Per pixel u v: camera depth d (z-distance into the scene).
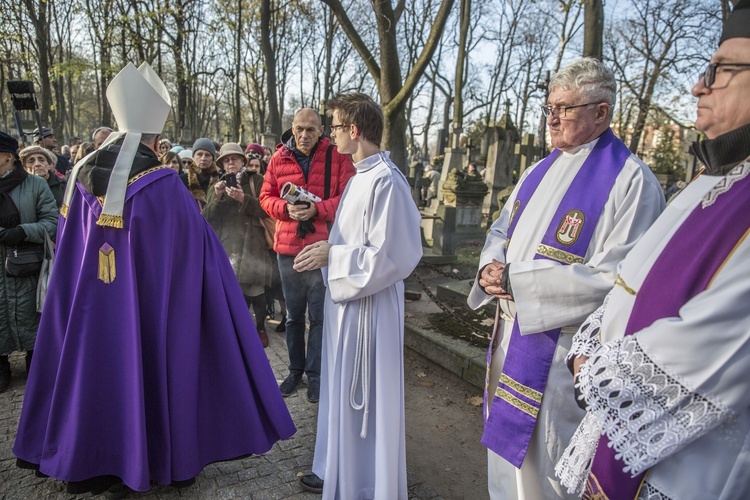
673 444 1.06
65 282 2.27
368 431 2.18
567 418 1.77
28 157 3.84
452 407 3.59
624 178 1.72
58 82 22.44
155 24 16.80
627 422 1.11
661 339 1.08
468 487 2.72
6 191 3.21
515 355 1.85
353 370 2.12
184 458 2.22
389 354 2.12
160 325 2.19
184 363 2.22
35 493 2.32
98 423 2.18
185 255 2.28
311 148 3.25
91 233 2.17
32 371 2.25
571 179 1.84
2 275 3.23
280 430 2.51
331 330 2.26
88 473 2.18
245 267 4.04
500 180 12.88
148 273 2.19
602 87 1.76
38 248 3.30
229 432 2.40
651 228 1.34
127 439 2.15
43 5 16.27
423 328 4.36
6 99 29.92
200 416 2.34
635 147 17.06
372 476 2.20
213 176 4.75
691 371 1.04
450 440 3.18
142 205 2.18
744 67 1.12
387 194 2.06
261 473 2.54
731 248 1.06
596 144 1.85
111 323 2.18
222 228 4.06
